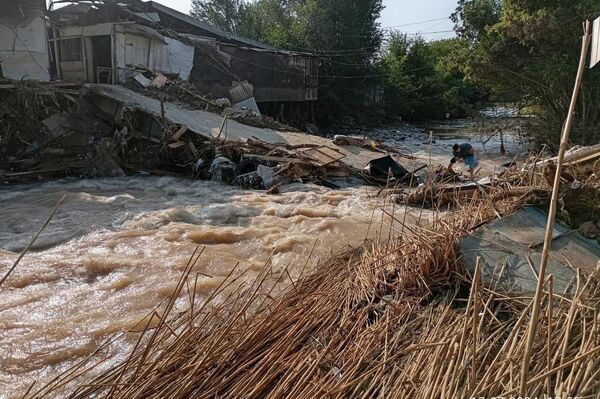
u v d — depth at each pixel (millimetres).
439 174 10805
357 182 12367
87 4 17641
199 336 3543
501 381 2488
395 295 4203
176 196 10602
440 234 4695
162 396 2945
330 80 31172
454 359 2721
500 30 18891
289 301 4281
